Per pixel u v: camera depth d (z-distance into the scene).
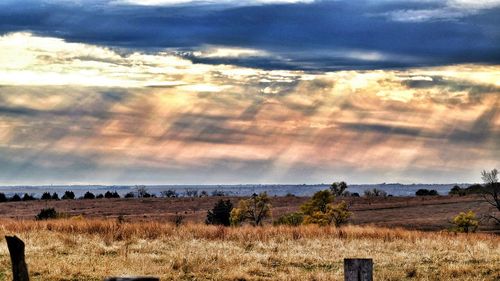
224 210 73.06
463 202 124.50
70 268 18.66
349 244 27.89
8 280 16.92
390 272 19.94
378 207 123.12
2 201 140.12
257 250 25.52
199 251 24.25
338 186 138.00
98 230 30.53
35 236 26.67
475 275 19.69
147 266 19.72
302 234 31.47
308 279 18.19
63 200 144.88
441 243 28.48
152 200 147.75
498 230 69.62
